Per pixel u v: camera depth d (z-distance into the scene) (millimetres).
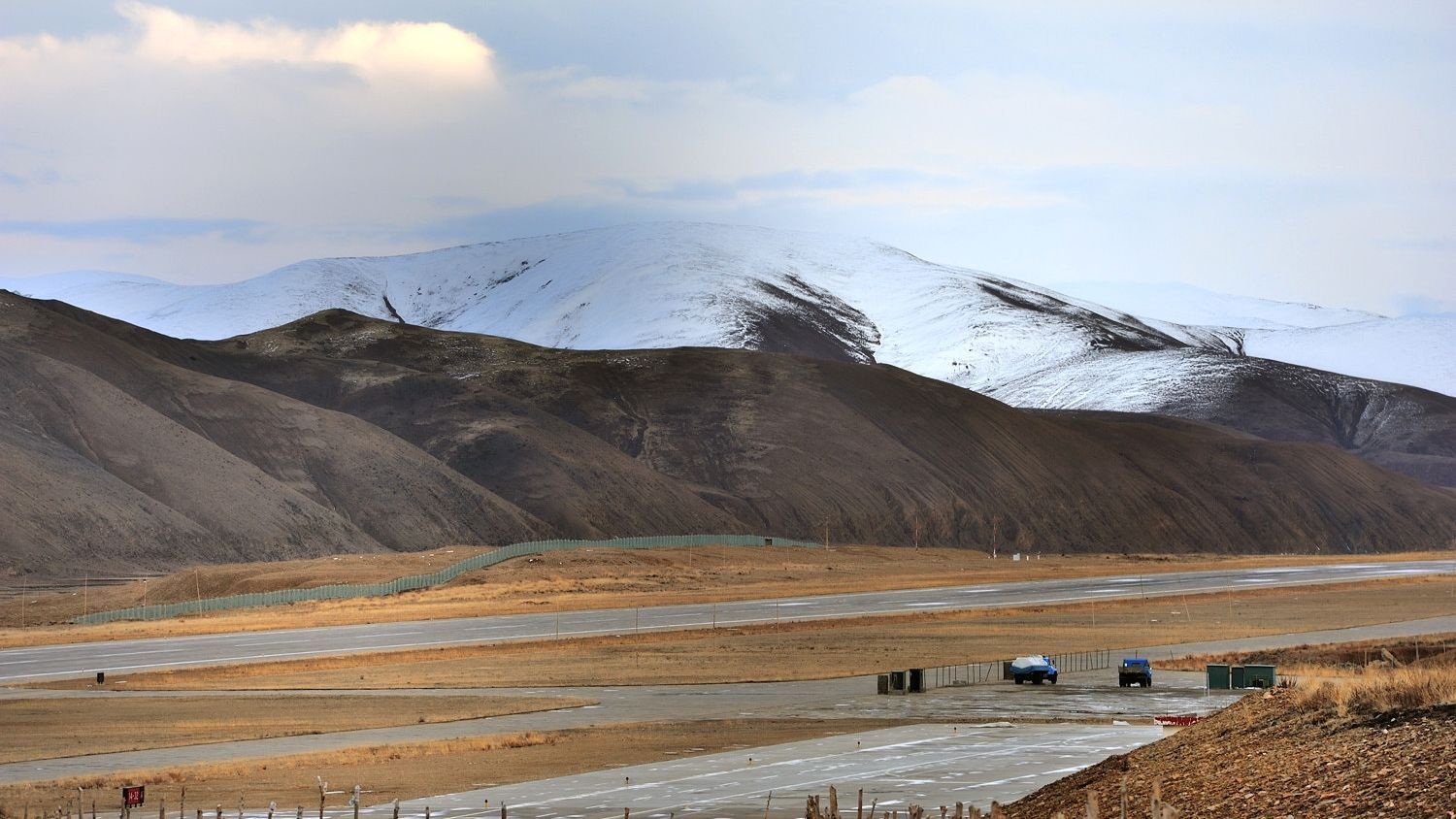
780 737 86062
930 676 122250
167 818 61594
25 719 99562
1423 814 29859
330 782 71312
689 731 89938
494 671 129625
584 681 121375
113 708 105438
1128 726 86125
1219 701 100438
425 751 81750
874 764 71688
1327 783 33812
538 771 73688
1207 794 36656
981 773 66938
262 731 93438
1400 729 35688
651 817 57969
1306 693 41438
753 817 57219
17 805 66062
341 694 114000
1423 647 136500
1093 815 30844
